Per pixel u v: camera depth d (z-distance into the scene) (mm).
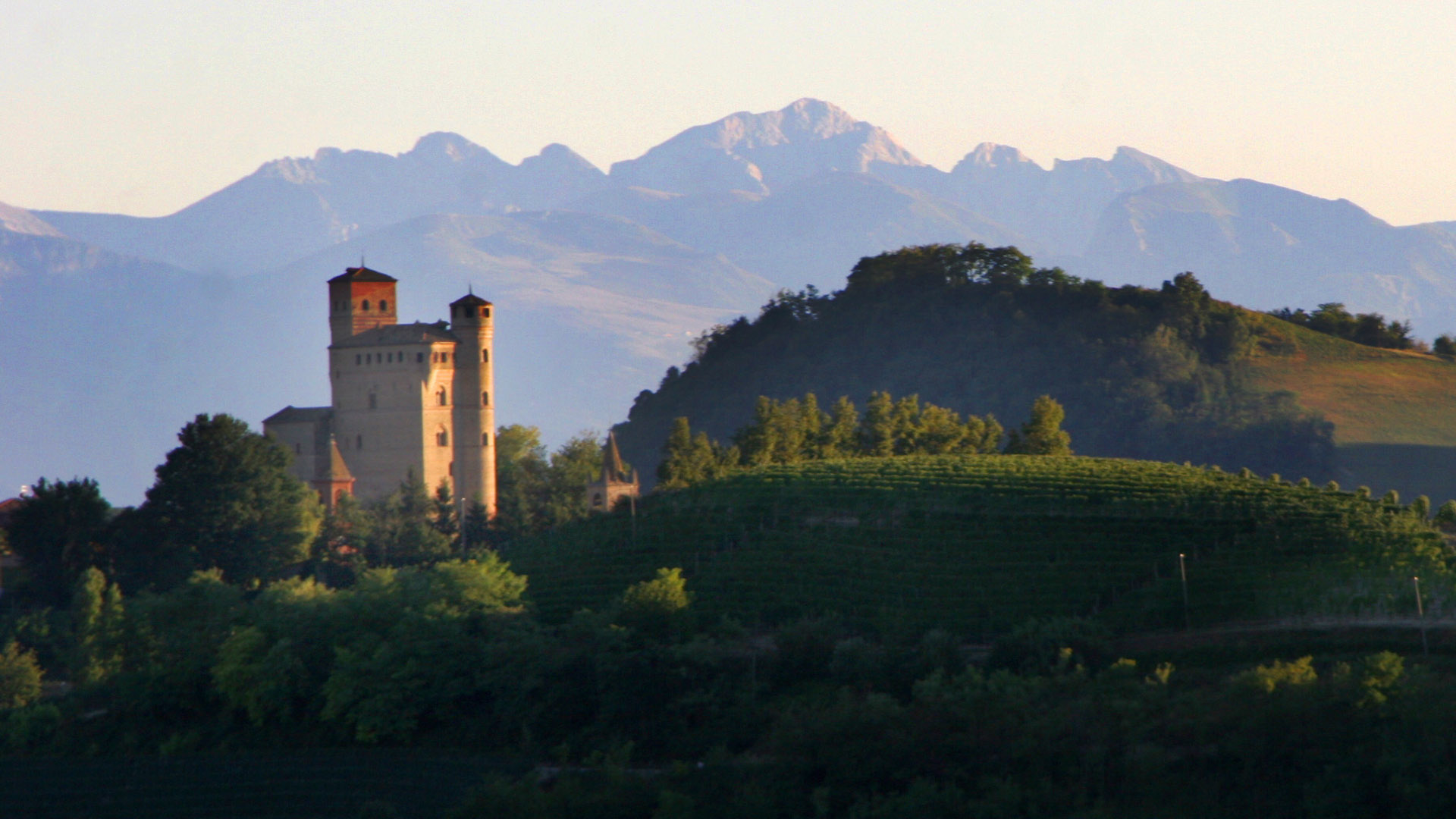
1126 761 174375
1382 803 162625
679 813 176875
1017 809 169250
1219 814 167000
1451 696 171625
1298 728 171500
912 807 171375
